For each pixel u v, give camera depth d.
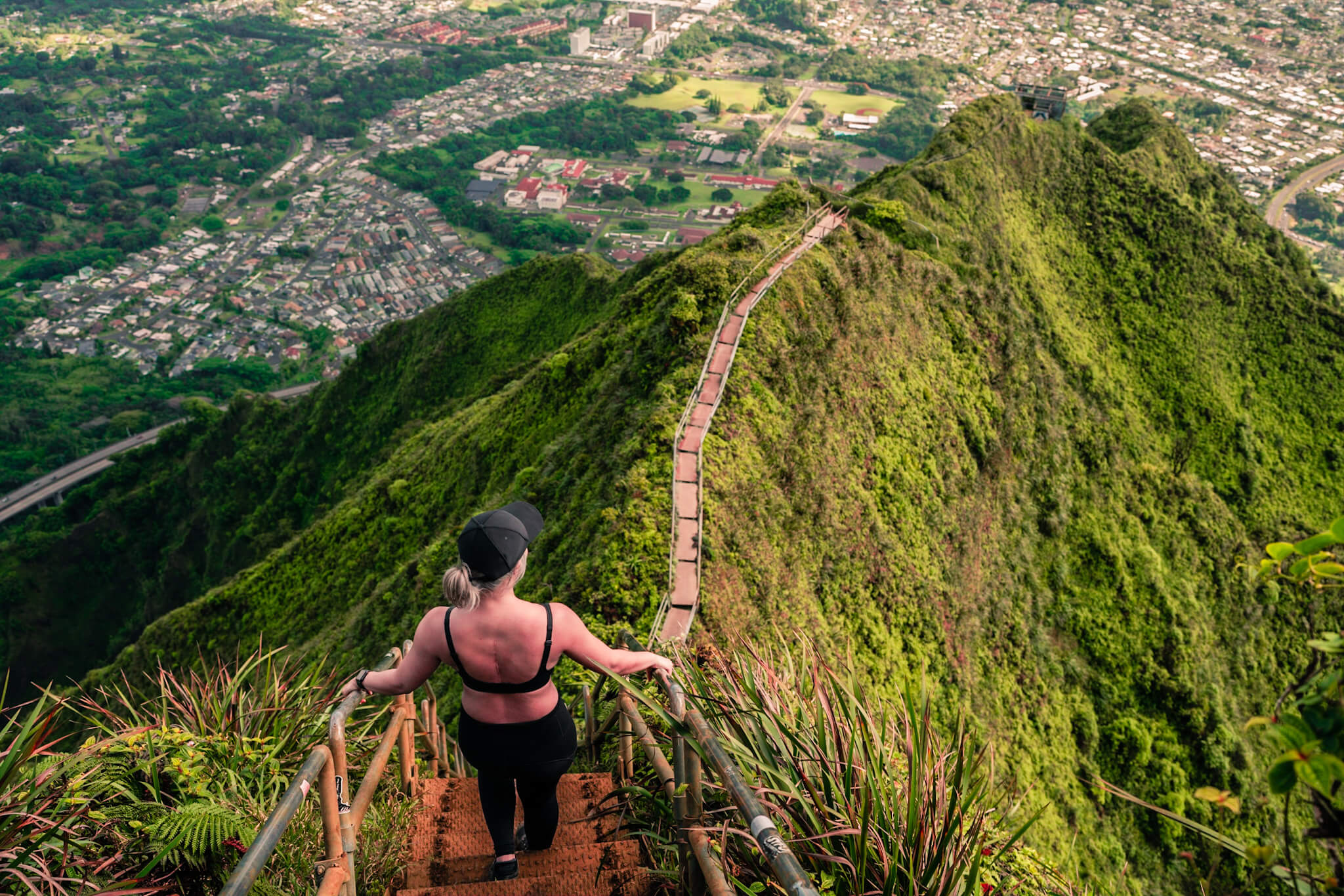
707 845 3.48
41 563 75.81
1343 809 1.92
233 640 36.12
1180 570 38.25
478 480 32.00
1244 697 35.50
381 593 26.55
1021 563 31.41
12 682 73.06
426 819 5.43
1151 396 52.22
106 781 4.39
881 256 30.58
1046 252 52.44
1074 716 29.23
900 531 24.84
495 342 60.53
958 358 32.56
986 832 4.21
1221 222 68.94
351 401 66.75
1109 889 24.27
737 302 24.89
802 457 21.92
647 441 19.45
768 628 16.19
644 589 15.34
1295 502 50.88
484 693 3.93
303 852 4.36
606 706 9.26
